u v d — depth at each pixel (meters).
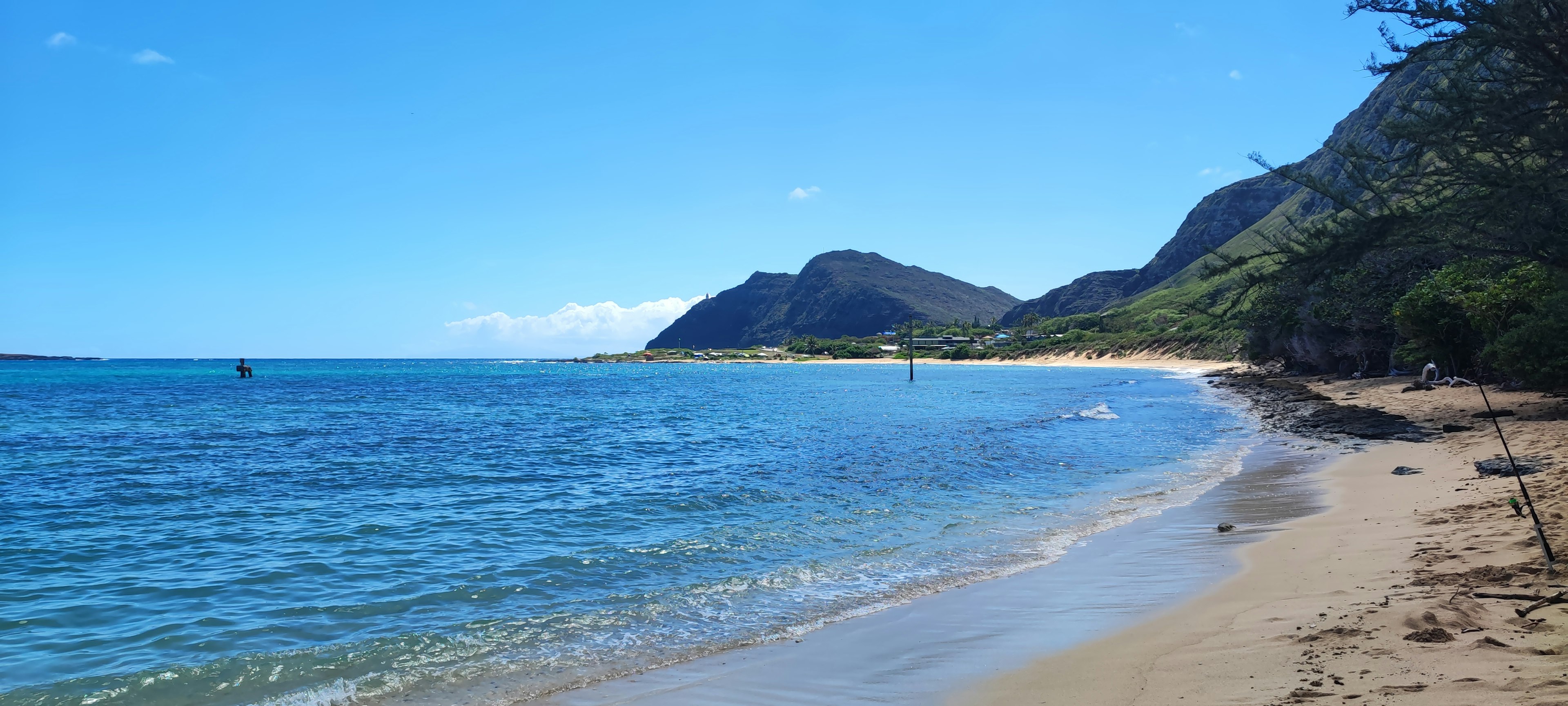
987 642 7.42
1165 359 130.38
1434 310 35.03
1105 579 9.50
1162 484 16.97
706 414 42.00
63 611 9.04
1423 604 6.94
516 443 27.98
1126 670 6.37
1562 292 24.19
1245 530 11.88
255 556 11.58
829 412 42.47
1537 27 14.01
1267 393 47.75
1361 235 20.38
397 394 68.69
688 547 11.79
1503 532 9.44
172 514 15.05
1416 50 16.48
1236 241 171.88
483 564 10.94
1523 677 5.11
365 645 7.79
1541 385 26.25
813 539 12.25
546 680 6.84
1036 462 20.80
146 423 37.59
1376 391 39.75
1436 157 18.06
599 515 14.45
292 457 24.19
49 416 42.56
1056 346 175.75
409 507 15.53
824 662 7.07
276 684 6.89
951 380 95.19
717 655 7.38
